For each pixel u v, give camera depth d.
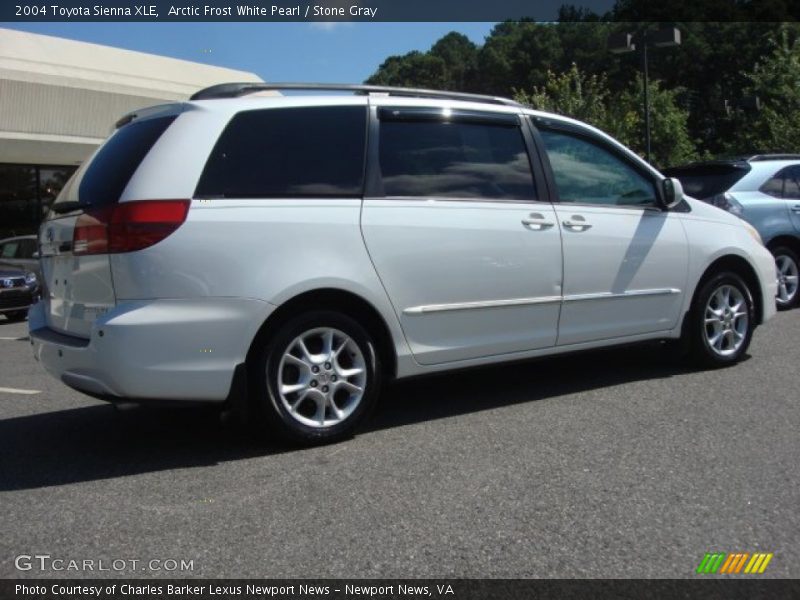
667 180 5.63
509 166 4.97
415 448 4.23
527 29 63.44
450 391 5.53
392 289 4.41
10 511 3.48
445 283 4.59
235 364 3.97
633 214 5.47
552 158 5.19
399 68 81.19
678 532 3.14
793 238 8.98
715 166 9.13
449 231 4.59
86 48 26.59
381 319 4.41
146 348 3.78
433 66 78.31
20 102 20.84
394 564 2.91
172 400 3.88
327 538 3.13
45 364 4.37
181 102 4.21
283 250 4.07
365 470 3.89
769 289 6.27
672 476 3.73
